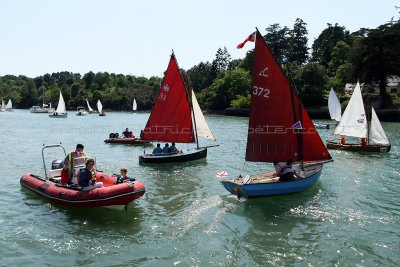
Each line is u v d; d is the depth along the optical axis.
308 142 22.69
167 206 19.52
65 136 58.41
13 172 29.08
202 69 197.88
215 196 21.44
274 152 22.50
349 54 99.75
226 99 138.12
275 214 18.31
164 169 29.59
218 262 13.37
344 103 96.25
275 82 21.89
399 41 94.00
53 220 17.31
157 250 14.29
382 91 101.06
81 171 18.16
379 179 25.83
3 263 13.13
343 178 26.09
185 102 33.00
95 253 14.01
